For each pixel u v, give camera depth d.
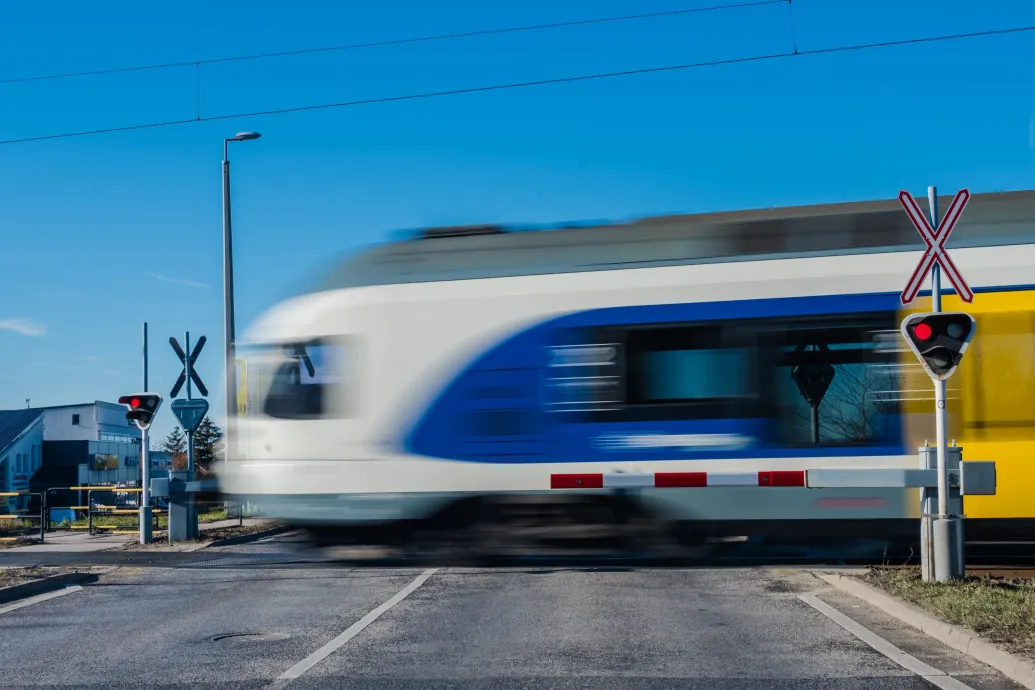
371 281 13.14
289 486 12.97
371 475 12.77
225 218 22.25
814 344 12.27
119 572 13.73
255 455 13.14
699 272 12.55
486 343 12.76
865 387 12.12
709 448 12.23
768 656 7.45
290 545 17.56
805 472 10.72
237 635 8.68
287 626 9.06
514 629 8.67
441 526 12.73
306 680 6.90
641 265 12.66
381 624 9.05
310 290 13.34
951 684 6.54
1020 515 11.77
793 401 12.20
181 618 9.67
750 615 9.21
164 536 19.03
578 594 10.59
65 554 16.48
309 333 13.16
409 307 12.96
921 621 8.44
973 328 9.99
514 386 12.64
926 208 12.50
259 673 7.14
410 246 13.16
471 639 8.27
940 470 10.11
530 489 12.48
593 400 12.48
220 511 26.53
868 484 10.54
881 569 11.24
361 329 13.02
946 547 10.05
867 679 6.70
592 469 12.39
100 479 82.75
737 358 12.34
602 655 7.56
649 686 6.59
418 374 12.83
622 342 12.55
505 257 12.94
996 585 9.73
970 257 12.31
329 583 11.91
